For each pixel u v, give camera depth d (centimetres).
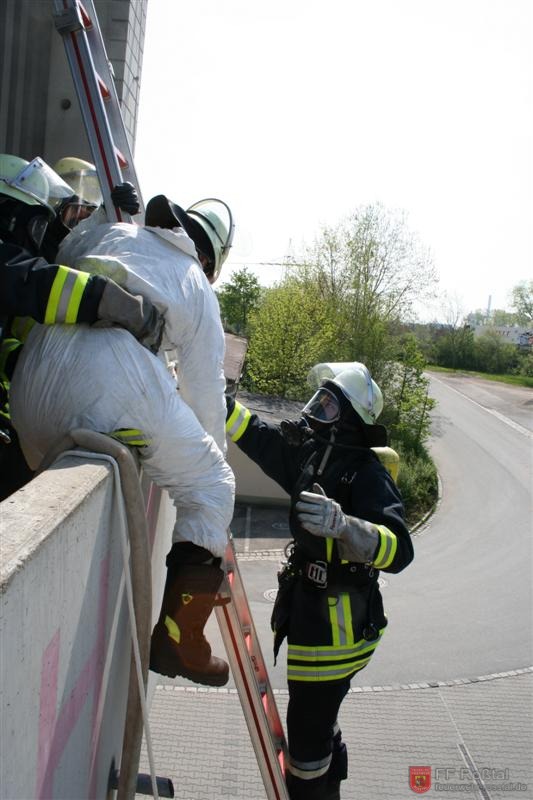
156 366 176
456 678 753
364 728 594
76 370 169
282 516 1659
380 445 284
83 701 152
